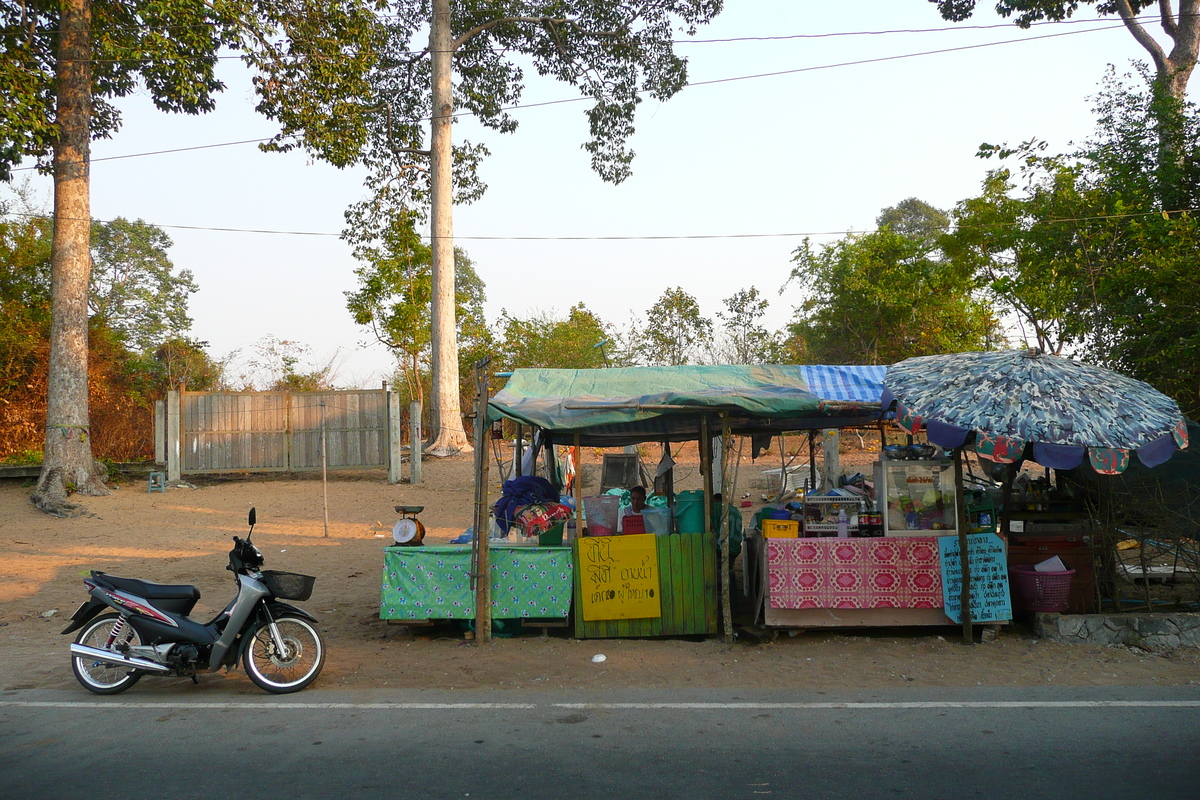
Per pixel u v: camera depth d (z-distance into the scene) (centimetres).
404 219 2733
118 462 2262
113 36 1850
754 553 976
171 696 677
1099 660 747
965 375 777
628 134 2947
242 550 703
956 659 762
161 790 472
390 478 2111
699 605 854
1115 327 1338
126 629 701
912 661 760
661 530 893
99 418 2688
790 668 746
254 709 635
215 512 1762
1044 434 695
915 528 841
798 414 895
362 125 2042
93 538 1512
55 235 1822
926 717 595
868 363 2784
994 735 554
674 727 580
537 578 855
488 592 845
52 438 1808
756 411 834
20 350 2461
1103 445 688
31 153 1816
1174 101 1464
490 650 818
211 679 730
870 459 2164
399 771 498
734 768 499
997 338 2427
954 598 815
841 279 2778
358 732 576
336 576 1224
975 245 1535
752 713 612
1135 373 1326
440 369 2519
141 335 4862
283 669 694
